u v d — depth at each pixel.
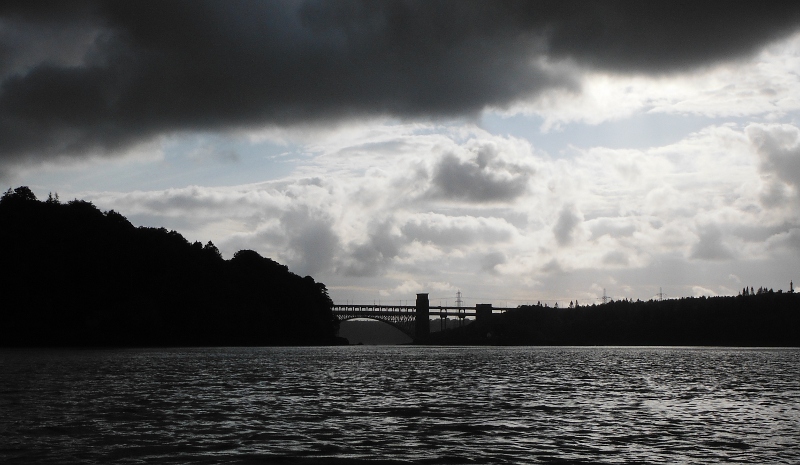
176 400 48.28
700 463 27.83
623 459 28.42
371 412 41.97
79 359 114.56
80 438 32.19
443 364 110.25
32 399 48.25
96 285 198.75
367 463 27.30
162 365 96.75
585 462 27.80
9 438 32.09
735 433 34.75
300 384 63.38
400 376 76.44
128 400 48.03
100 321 191.75
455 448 30.33
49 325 187.25
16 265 189.62
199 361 110.88
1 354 136.00
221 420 38.12
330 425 36.44
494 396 52.84
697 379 74.50
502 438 32.84
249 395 52.19
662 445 31.38
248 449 29.81
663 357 152.38
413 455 28.83
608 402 49.00
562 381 70.25
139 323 192.88
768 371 91.81
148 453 28.89
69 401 47.16
